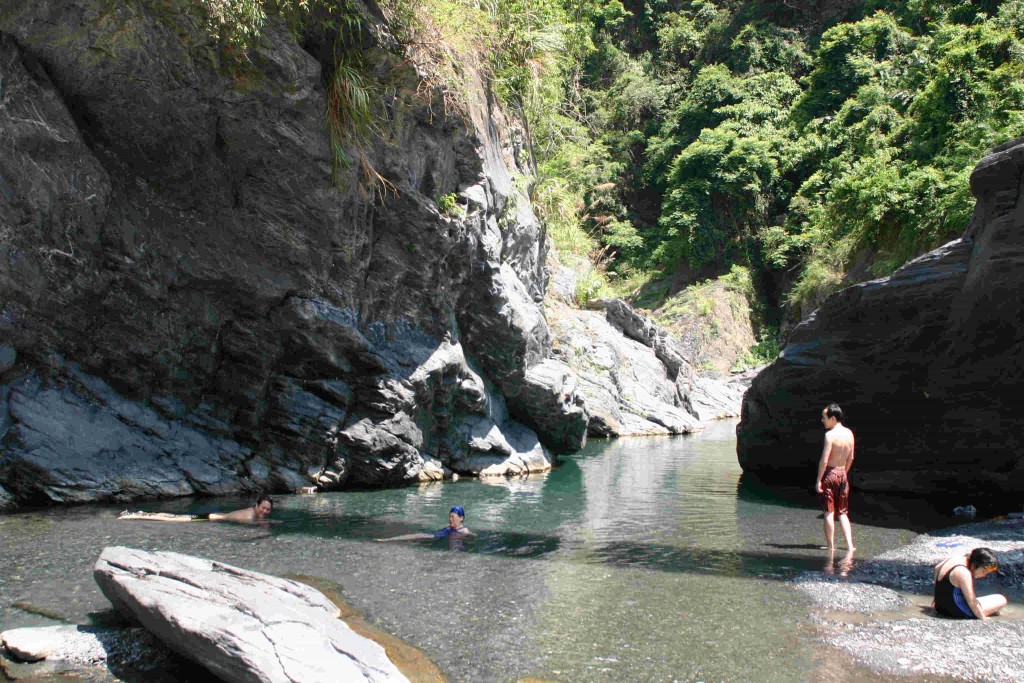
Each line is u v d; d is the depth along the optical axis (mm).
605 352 22766
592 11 34062
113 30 8594
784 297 42406
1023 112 26562
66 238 8820
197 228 10000
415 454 11555
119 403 9578
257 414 10570
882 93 40750
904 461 11578
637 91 53125
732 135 46250
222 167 9922
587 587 6328
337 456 10844
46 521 7879
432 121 11812
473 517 9234
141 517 8250
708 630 5316
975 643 5031
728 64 54594
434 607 5695
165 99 9219
